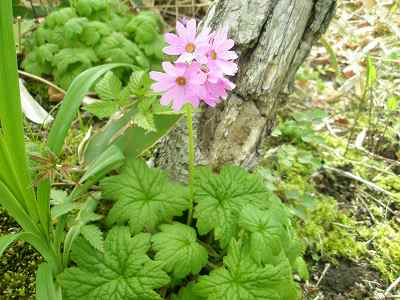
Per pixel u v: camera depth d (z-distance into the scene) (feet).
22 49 1.46
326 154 1.44
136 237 0.82
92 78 0.81
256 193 0.91
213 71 0.71
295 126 1.37
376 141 1.51
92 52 1.33
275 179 1.23
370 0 1.89
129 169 0.89
